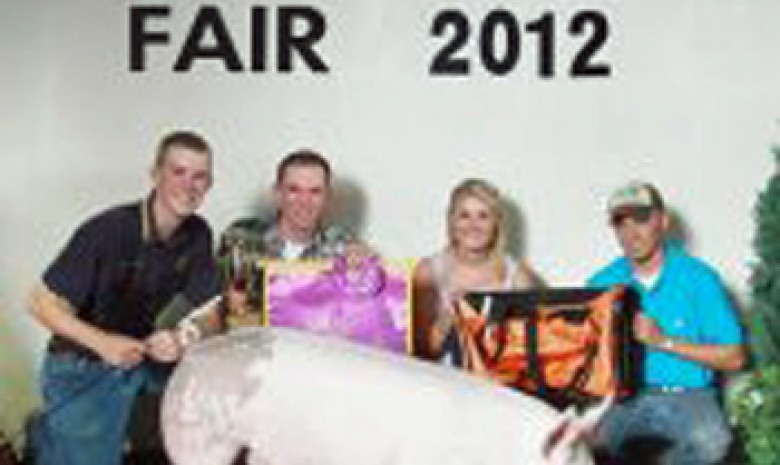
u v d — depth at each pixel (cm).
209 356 412
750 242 524
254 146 529
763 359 479
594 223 528
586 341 450
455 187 527
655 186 526
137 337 460
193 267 459
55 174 530
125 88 528
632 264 484
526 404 384
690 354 468
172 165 443
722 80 523
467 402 385
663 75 524
